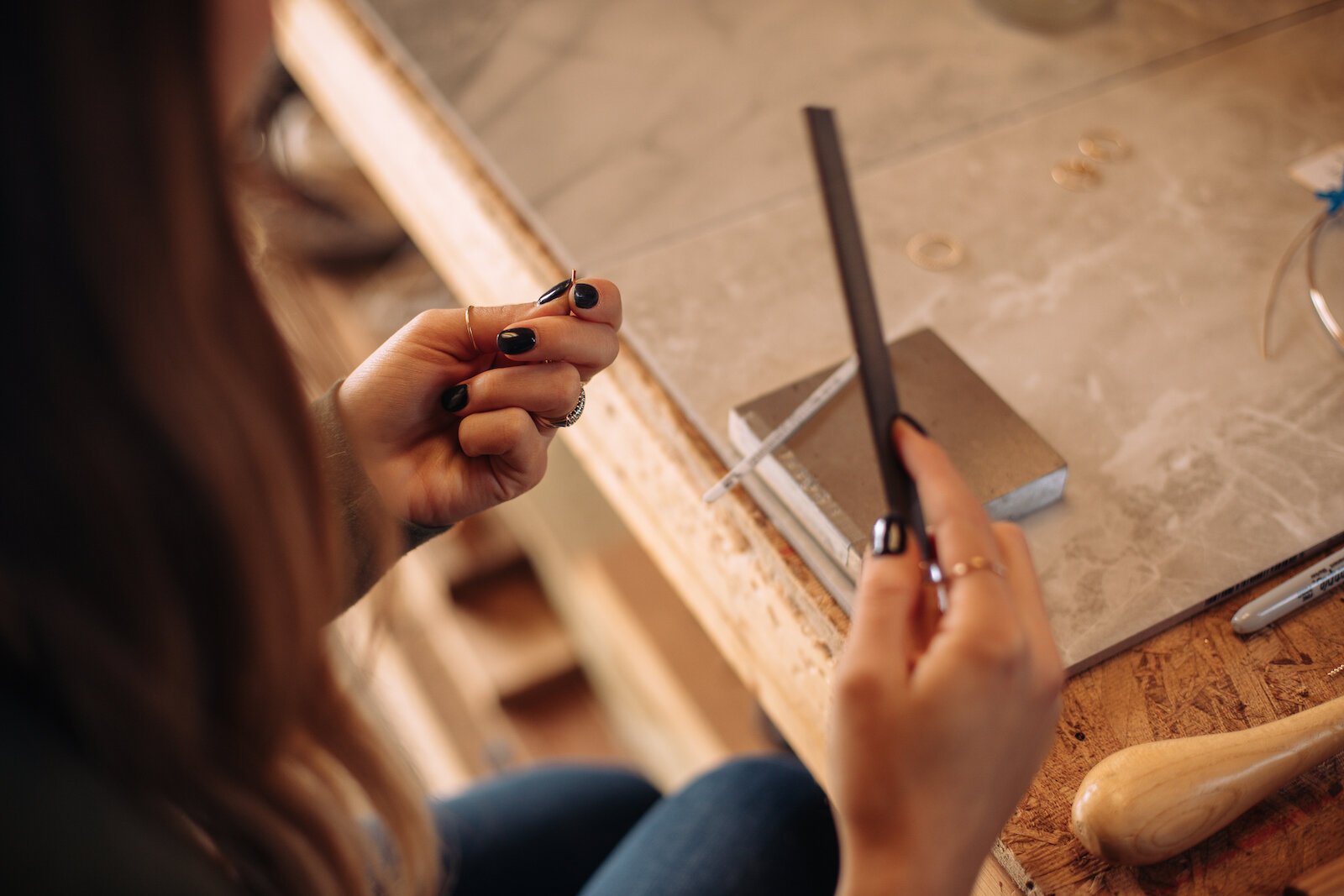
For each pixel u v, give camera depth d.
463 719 1.39
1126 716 0.49
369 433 0.55
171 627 0.34
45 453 0.30
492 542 1.41
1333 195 0.70
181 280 0.31
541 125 0.84
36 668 0.33
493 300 0.82
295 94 1.32
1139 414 0.61
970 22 0.90
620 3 0.94
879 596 0.39
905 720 0.37
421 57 0.91
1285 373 0.62
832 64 0.87
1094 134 0.79
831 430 0.59
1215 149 0.77
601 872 0.72
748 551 0.59
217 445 0.33
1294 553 0.54
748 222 0.75
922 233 0.73
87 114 0.27
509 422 0.54
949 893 0.38
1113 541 0.55
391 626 0.59
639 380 0.66
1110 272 0.69
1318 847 0.44
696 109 0.84
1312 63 0.83
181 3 0.29
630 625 1.20
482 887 0.77
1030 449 0.56
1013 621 0.38
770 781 0.74
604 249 0.74
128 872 0.33
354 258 1.37
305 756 0.45
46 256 0.28
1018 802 0.42
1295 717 0.45
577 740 1.37
